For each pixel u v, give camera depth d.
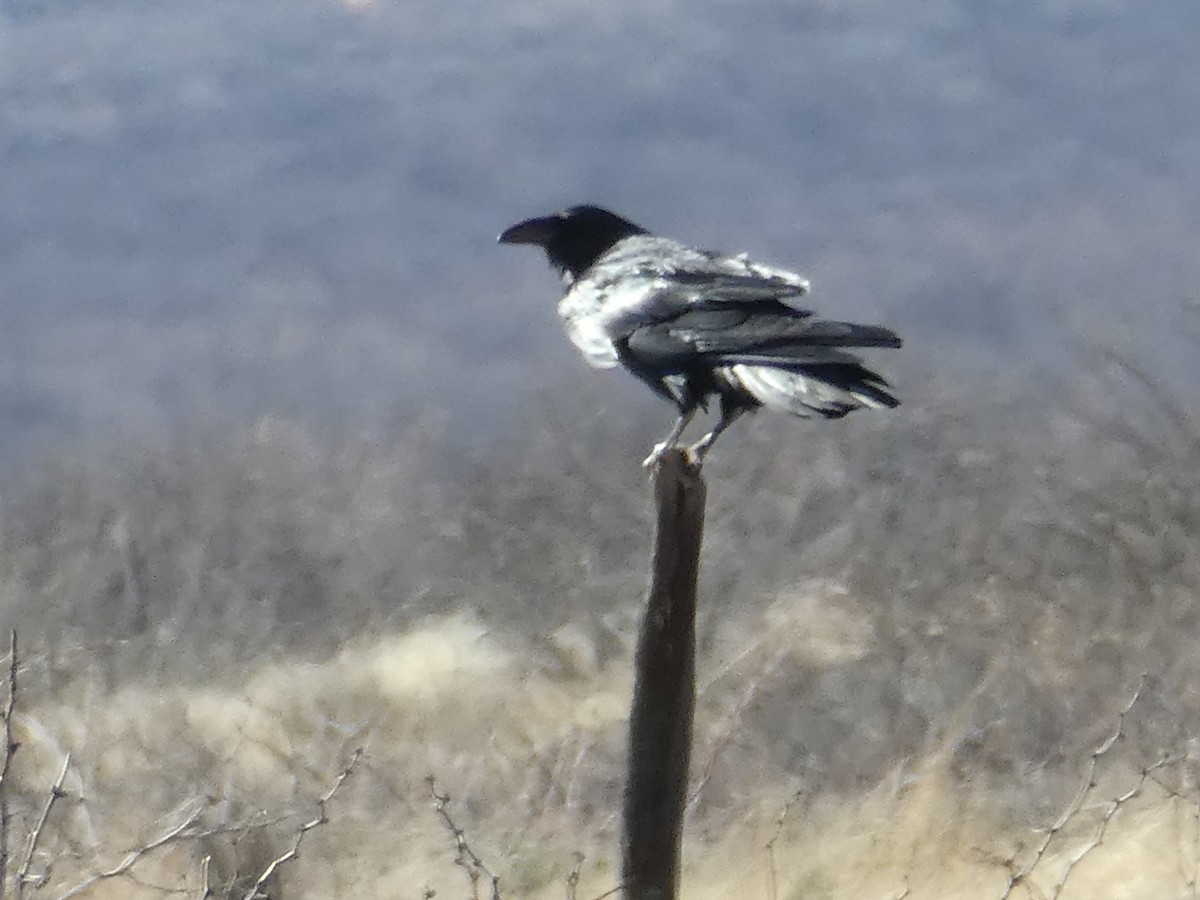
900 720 12.63
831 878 10.78
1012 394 17.44
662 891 7.39
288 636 16.22
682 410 8.57
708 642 13.90
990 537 14.52
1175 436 14.73
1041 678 12.74
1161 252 42.75
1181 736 11.95
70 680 15.00
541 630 15.64
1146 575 13.65
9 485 20.64
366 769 13.00
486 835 12.16
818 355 7.84
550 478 17.73
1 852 8.48
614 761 13.16
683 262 8.99
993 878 10.41
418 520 17.88
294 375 44.28
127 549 17.62
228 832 11.12
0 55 79.38
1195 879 10.09
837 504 15.77
